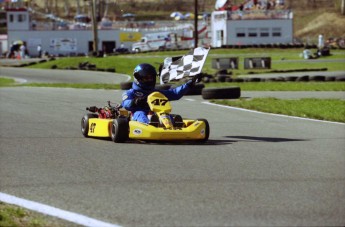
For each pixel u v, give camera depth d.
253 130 27.31
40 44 151.75
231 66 93.88
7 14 151.12
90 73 94.31
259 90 53.12
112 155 20.14
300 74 75.19
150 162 18.80
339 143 23.25
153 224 12.06
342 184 15.66
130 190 14.96
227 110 36.19
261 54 123.56
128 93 23.17
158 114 22.28
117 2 46.03
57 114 33.97
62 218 12.42
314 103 38.94
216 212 12.91
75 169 17.78
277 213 12.83
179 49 136.25
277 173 17.11
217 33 142.50
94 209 13.17
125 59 111.75
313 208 13.23
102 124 23.61
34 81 79.81
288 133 26.30
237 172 17.23
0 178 16.52
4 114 33.81
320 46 132.00
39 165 18.50
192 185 15.49
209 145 22.39
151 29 152.38
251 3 141.12
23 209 13.13
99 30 151.12
